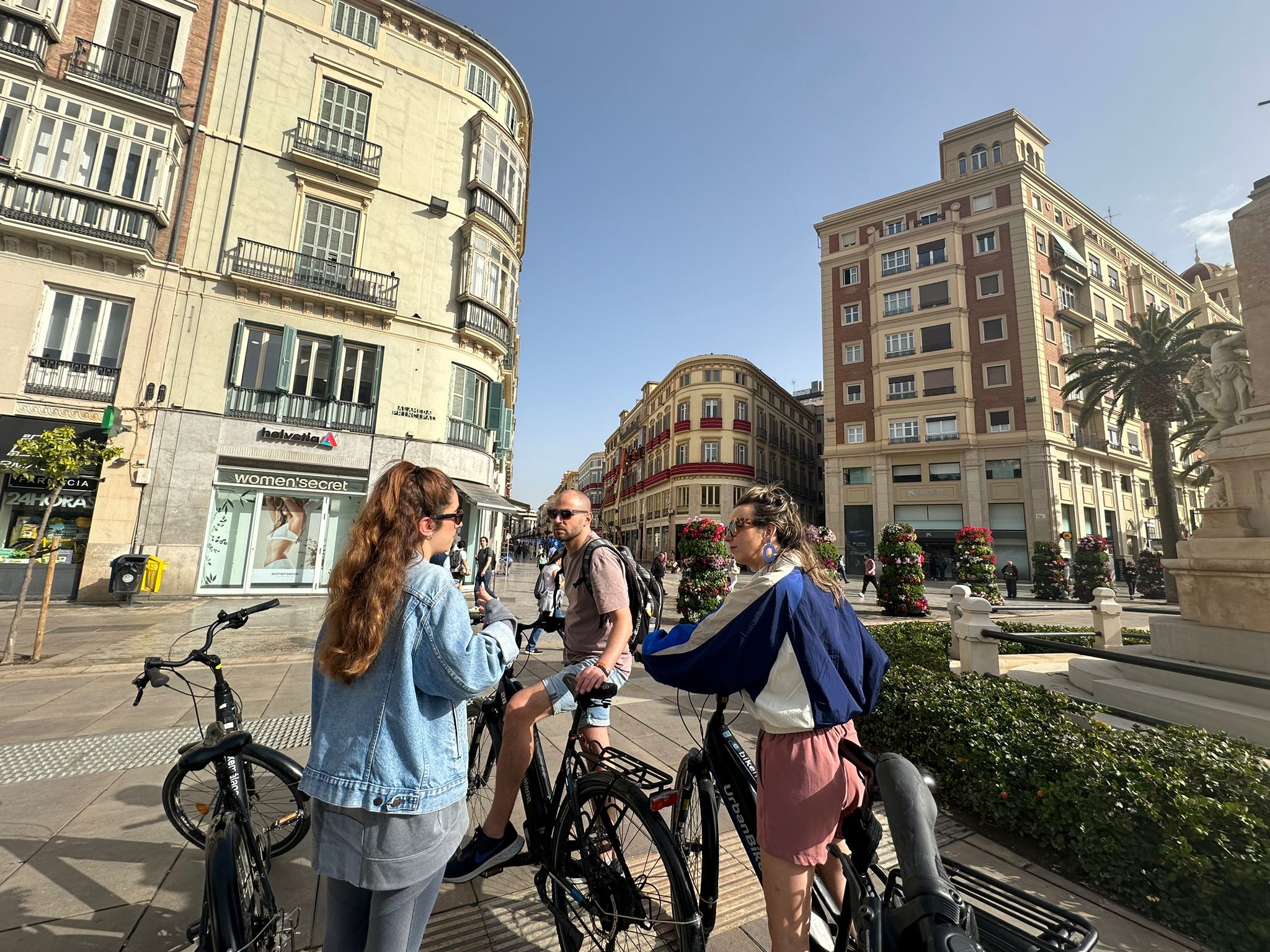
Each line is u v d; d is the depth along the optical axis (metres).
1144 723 3.78
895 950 1.06
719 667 1.69
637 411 58.09
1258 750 2.78
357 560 1.40
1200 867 2.22
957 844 3.00
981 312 28.91
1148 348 18.69
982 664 4.93
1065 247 29.58
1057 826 2.73
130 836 2.83
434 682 1.37
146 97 12.95
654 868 2.21
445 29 17.14
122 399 12.40
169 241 13.16
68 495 11.92
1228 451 4.41
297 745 4.21
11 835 2.82
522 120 20.52
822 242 34.56
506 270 18.31
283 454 13.95
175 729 4.41
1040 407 26.75
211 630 2.47
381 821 1.33
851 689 1.69
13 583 11.33
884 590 13.09
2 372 11.42
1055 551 19.28
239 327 13.71
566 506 2.69
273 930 1.85
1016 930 1.39
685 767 2.17
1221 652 3.93
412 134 16.44
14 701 5.12
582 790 2.07
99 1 13.01
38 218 11.64
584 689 2.01
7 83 11.77
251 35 14.62
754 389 41.97
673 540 40.34
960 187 30.22
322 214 15.06
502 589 19.36
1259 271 4.49
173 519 12.68
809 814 1.62
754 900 2.48
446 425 16.25
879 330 31.36
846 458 31.67
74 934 2.12
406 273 15.92
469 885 2.57
